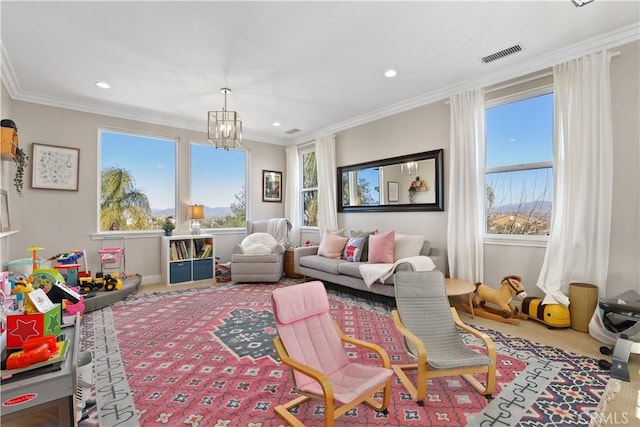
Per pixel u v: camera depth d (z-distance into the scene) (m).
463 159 3.74
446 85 3.84
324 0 2.29
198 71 3.41
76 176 4.34
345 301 3.96
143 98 4.18
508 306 3.14
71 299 1.83
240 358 2.41
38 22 2.52
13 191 3.87
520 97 3.44
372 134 4.94
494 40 2.85
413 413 1.73
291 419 1.64
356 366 1.83
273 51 3.01
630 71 2.72
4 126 3.00
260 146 6.27
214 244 5.36
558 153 3.06
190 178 5.47
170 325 3.11
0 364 1.16
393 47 2.96
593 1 2.32
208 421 1.67
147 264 4.96
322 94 4.10
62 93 4.00
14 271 3.09
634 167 2.71
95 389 1.97
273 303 1.80
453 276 3.81
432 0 2.30
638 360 2.28
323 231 5.61
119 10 2.38
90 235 4.46
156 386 2.02
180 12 2.42
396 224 4.64
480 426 1.62
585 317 2.80
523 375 2.11
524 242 3.39
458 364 1.81
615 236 2.80
